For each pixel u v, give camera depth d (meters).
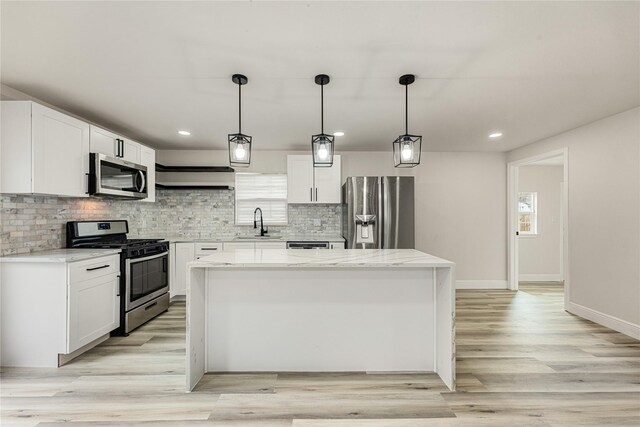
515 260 5.09
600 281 3.42
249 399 2.01
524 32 1.82
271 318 2.39
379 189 4.24
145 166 3.94
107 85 2.56
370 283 2.38
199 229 4.95
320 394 2.06
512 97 2.79
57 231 3.05
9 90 2.58
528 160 4.61
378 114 3.26
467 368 2.41
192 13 1.66
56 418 1.81
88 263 2.65
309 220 5.02
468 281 5.16
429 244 5.14
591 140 3.53
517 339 3.00
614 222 3.26
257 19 1.71
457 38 1.89
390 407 1.92
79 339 2.55
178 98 2.84
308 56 2.10
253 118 3.41
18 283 2.46
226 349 2.38
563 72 2.32
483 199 5.16
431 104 2.98
